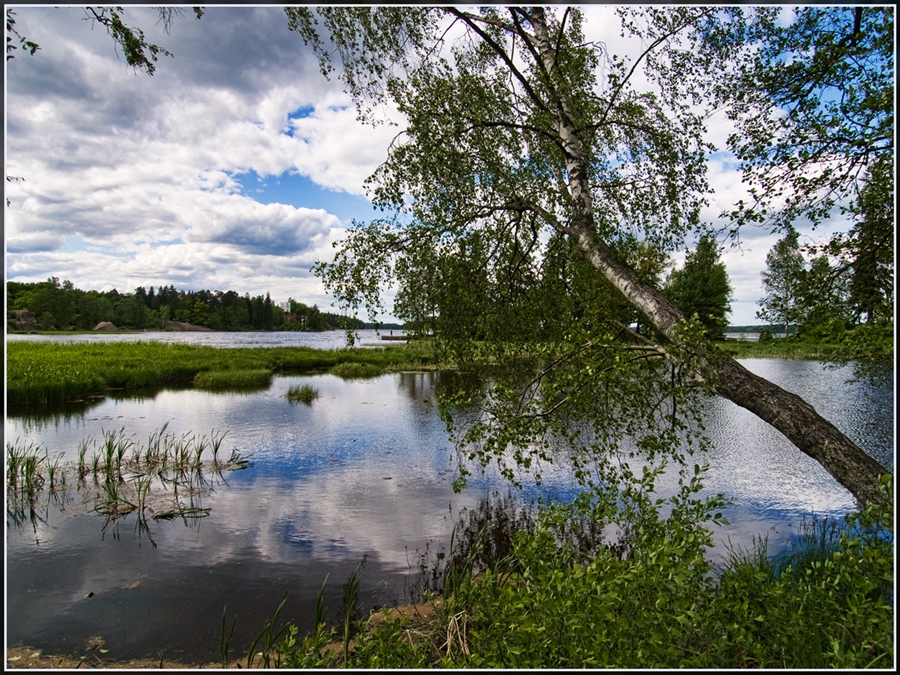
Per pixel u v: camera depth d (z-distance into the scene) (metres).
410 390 21.05
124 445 11.13
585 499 4.21
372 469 9.51
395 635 2.99
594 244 4.98
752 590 3.18
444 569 5.56
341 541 6.34
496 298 6.12
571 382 4.25
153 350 34.88
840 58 4.44
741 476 8.87
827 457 3.40
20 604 4.86
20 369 19.66
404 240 5.79
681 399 4.54
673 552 2.66
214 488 8.43
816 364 28.02
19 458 8.91
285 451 10.88
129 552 6.02
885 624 2.37
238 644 4.23
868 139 4.40
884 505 2.98
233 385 22.73
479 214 5.73
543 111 5.47
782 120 4.76
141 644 4.21
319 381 24.50
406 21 5.27
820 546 5.58
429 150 5.32
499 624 2.80
